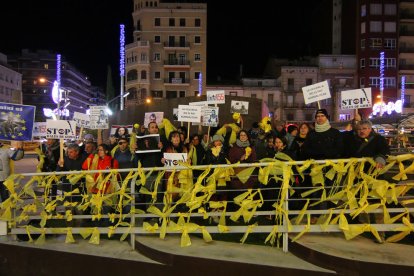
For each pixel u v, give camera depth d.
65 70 116.94
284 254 5.30
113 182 6.20
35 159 35.00
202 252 5.35
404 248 5.06
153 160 7.86
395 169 6.20
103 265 5.63
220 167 5.68
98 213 6.16
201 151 8.23
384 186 5.26
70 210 6.36
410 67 61.19
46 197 6.44
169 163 6.69
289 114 62.47
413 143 22.05
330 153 6.31
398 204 5.82
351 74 61.75
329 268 4.81
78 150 8.33
